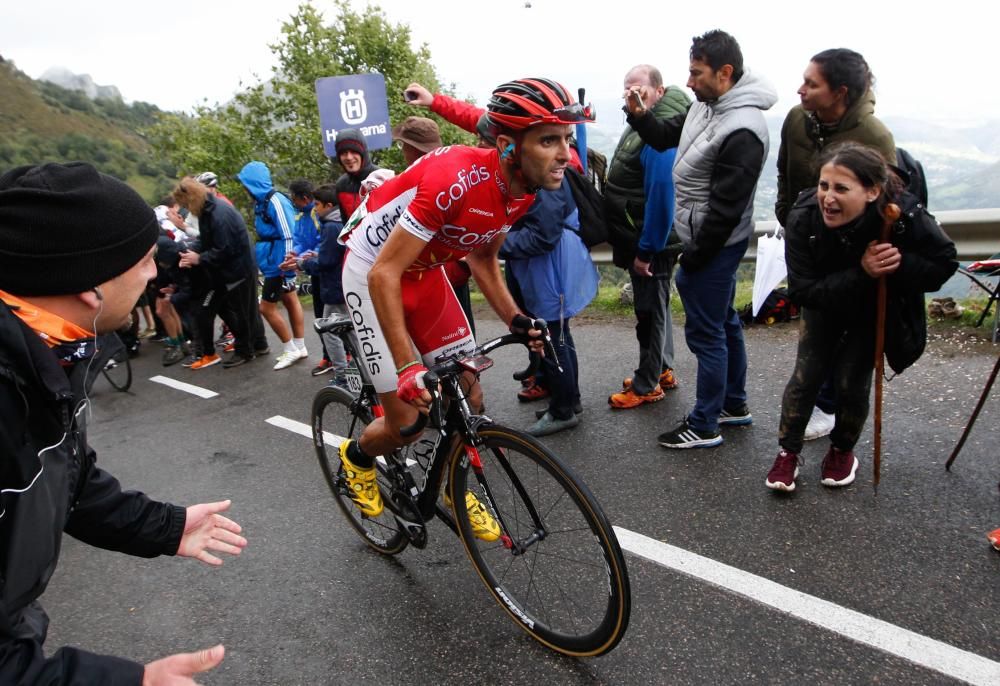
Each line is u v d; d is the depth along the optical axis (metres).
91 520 1.35
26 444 0.94
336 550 2.68
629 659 1.90
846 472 2.63
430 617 2.20
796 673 1.79
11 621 1.01
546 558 1.99
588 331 5.21
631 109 3.00
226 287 5.56
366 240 2.07
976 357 3.62
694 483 2.82
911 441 2.90
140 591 2.55
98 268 1.00
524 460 1.88
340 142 3.92
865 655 1.82
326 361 5.23
